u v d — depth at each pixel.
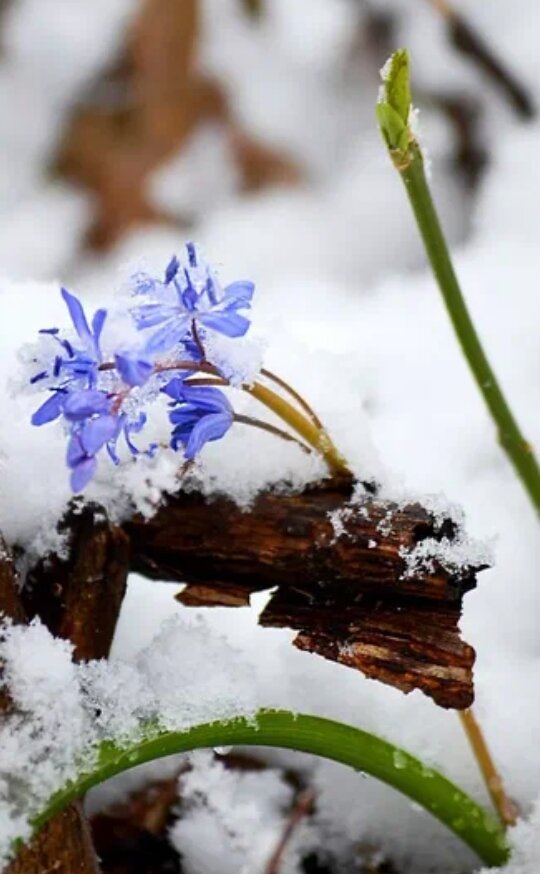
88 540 0.50
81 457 0.47
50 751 0.48
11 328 0.53
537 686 0.55
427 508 0.50
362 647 0.50
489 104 0.75
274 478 0.50
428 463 0.62
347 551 0.50
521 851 0.52
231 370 0.49
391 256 0.74
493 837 0.52
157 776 0.56
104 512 0.50
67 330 0.49
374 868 0.55
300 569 0.50
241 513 0.50
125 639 0.54
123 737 0.49
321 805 0.55
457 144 0.75
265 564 0.50
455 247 0.73
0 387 0.51
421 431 0.63
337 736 0.50
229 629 0.55
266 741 0.50
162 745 0.49
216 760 0.56
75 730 0.49
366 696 0.54
